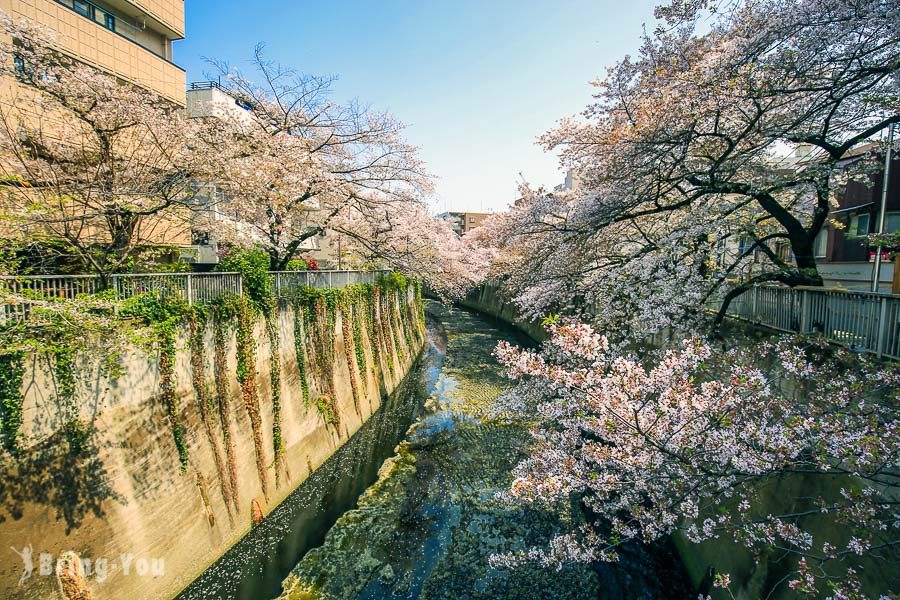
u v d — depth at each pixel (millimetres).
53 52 8797
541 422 9047
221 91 15008
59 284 6320
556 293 10672
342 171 13305
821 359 6301
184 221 10047
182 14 14500
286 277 11383
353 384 14477
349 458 12273
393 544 8656
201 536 7602
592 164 9680
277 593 7441
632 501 5355
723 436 4145
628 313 8695
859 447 3479
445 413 15391
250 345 9344
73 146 8414
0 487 5188
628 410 4523
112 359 6238
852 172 8125
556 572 7852
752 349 7023
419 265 18531
